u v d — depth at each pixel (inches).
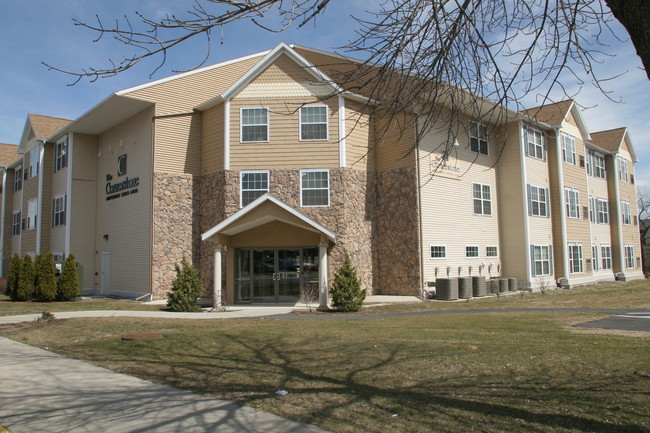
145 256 836.0
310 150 805.2
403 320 550.0
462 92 256.7
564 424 197.0
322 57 881.5
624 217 1450.5
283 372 297.0
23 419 217.2
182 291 660.1
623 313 593.9
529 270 971.9
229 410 224.1
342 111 808.3
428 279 815.1
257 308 697.6
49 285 803.4
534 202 1019.3
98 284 993.5
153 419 214.1
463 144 930.7
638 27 158.1
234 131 816.9
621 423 197.5
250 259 769.6
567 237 1104.8
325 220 789.2
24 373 303.4
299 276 761.0
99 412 225.3
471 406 222.5
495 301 779.4
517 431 189.8
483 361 315.3
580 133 1224.2
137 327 494.9
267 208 686.5
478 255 936.3
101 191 1010.7
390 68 238.5
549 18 231.1
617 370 287.3
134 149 901.2
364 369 299.9
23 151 1296.8
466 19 228.2
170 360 337.7
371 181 850.1
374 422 203.8
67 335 454.9
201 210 861.2
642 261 1697.8
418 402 230.1
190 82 890.1
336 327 490.0
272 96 816.9
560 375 278.1
